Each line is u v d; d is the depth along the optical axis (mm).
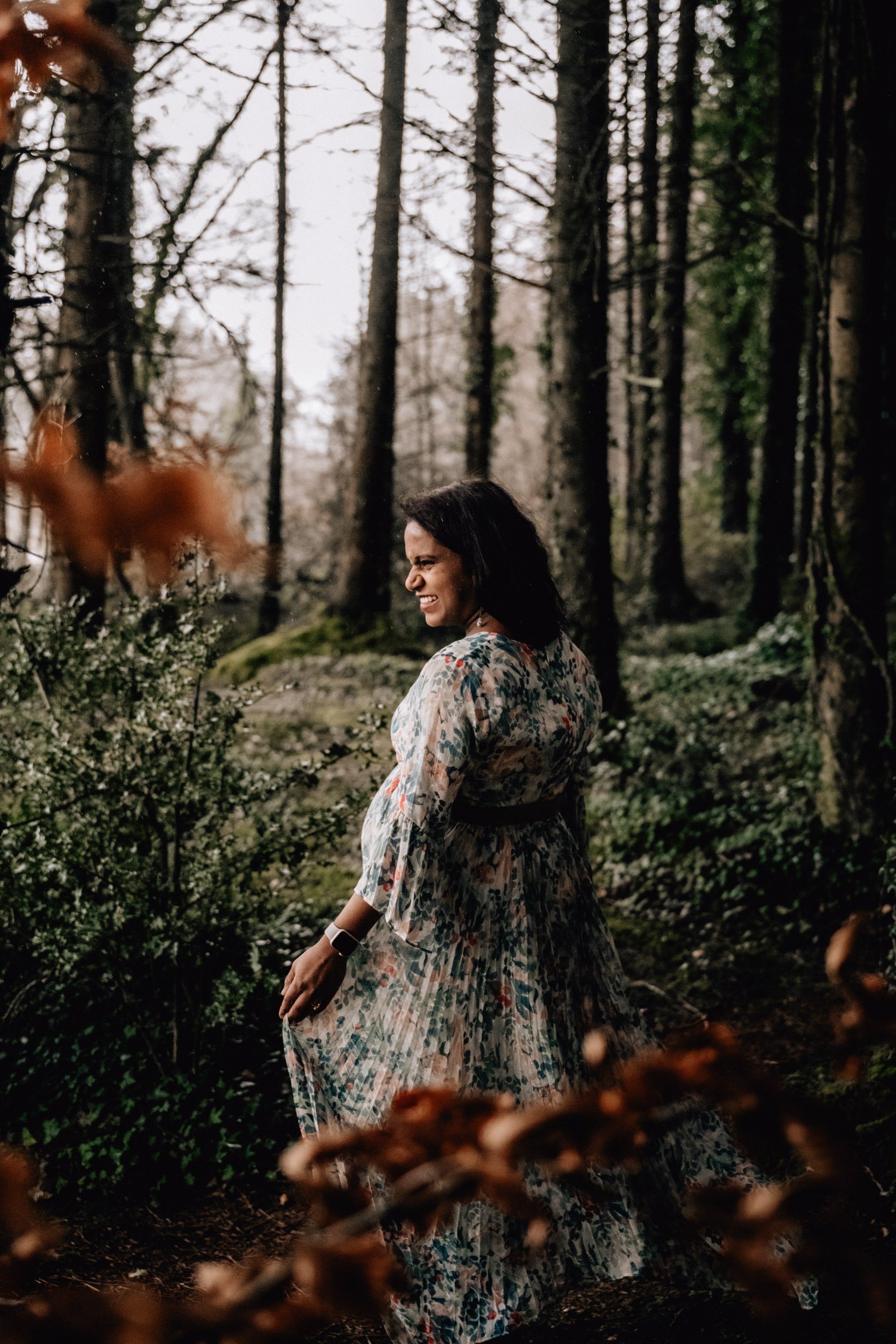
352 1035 2357
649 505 23281
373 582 14062
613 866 6199
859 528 5867
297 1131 3467
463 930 2312
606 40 6320
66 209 4273
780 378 15695
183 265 4262
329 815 3691
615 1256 2262
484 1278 2203
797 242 14234
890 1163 3055
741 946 5133
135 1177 3221
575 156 6543
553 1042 2326
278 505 15125
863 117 5738
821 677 5996
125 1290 2674
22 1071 3600
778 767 7727
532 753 2336
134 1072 3574
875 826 5738
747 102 15219
